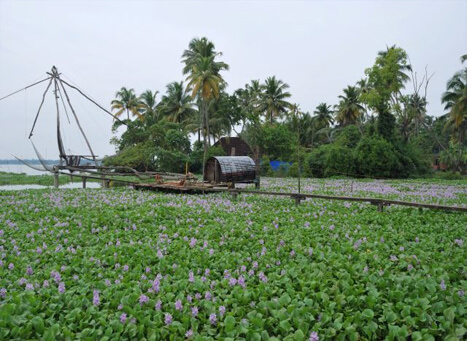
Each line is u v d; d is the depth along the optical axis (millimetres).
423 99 48594
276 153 45781
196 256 7230
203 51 37969
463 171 48844
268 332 4707
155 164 38719
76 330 4641
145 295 5402
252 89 52844
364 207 13211
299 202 14336
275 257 7316
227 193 18969
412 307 4941
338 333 4648
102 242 8641
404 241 8461
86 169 23156
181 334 4574
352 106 54031
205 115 40438
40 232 9297
